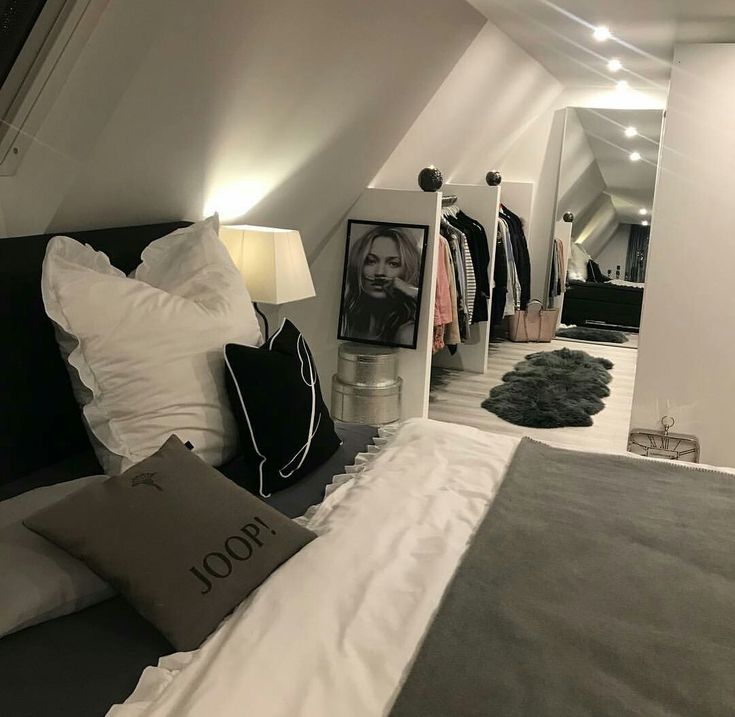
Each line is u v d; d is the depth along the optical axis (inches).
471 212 204.4
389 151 147.0
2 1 65.4
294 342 80.9
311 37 92.0
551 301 254.5
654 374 135.5
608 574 56.4
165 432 68.9
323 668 44.6
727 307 128.7
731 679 44.5
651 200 236.5
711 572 57.4
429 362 156.6
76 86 71.4
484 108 177.9
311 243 150.7
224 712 40.6
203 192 103.3
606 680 44.2
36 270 72.4
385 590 53.0
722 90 122.7
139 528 52.0
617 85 216.2
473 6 121.9
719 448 134.3
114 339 67.7
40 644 48.4
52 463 74.0
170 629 48.2
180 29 72.9
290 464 73.6
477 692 42.8
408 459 78.3
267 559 54.4
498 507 67.7
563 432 164.7
